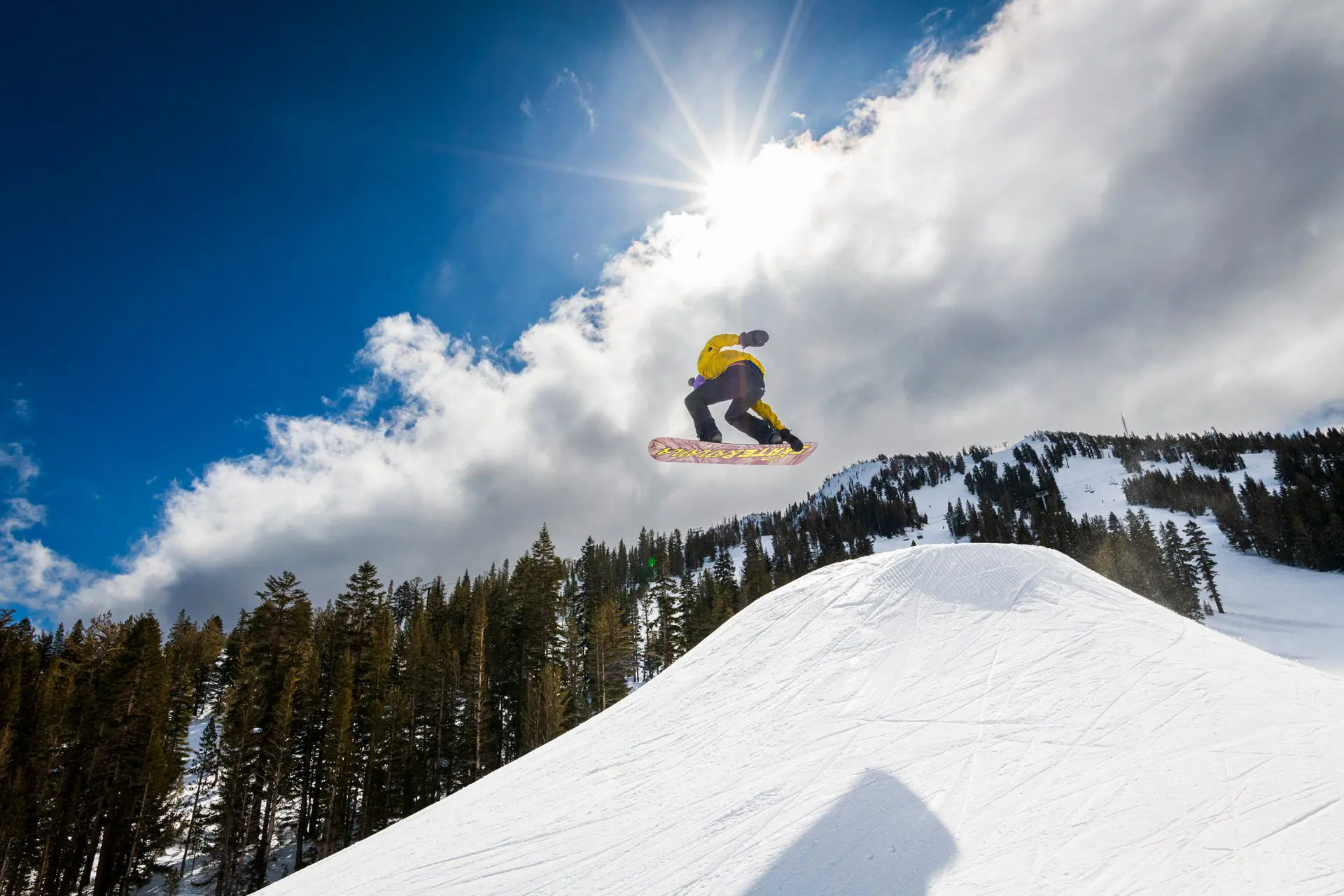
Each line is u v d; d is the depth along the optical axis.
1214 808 4.73
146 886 30.56
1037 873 4.43
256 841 30.31
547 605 41.25
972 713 7.48
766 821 6.18
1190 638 8.35
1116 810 5.01
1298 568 70.94
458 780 34.53
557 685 33.38
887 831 5.44
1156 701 6.75
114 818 28.70
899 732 7.46
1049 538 81.19
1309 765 5.02
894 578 12.33
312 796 32.69
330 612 44.62
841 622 11.49
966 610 10.62
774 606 13.43
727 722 9.33
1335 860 3.92
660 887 5.44
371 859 7.31
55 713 28.81
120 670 30.56
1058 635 9.12
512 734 38.31
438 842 7.45
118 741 29.64
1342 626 51.53
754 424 8.76
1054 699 7.31
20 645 35.78
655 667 52.47
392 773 31.58
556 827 7.23
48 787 27.17
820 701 9.07
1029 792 5.55
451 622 48.06
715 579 73.25
